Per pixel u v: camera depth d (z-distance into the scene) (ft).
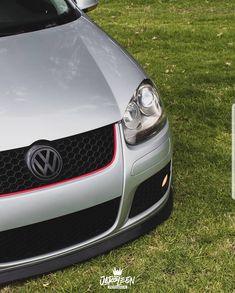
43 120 8.11
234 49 22.04
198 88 17.40
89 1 13.06
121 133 8.59
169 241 10.12
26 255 8.35
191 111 15.61
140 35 24.80
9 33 10.36
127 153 8.60
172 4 32.81
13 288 9.13
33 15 11.05
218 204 11.18
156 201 9.53
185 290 8.97
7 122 7.98
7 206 7.75
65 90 8.72
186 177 12.16
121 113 8.67
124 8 32.27
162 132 9.32
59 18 11.15
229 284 9.07
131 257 9.77
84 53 9.80
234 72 18.99
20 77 8.91
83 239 8.70
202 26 26.05
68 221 8.30
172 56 21.35
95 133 8.33
